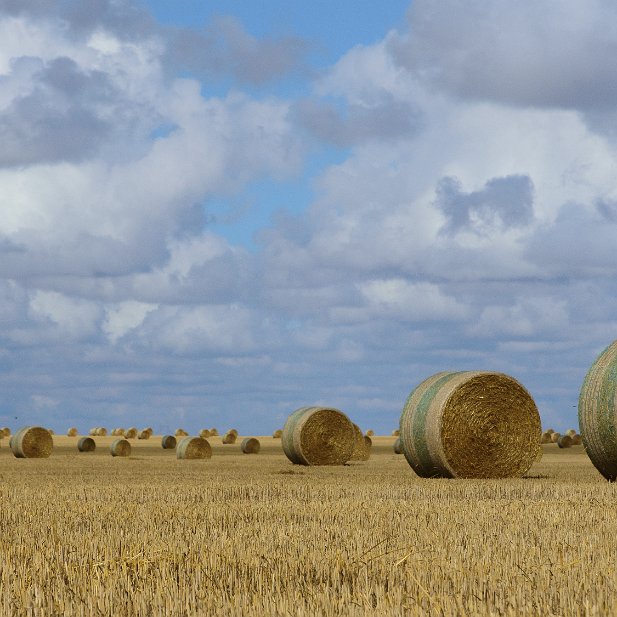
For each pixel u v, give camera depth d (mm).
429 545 15117
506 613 10367
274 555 14133
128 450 76250
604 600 10844
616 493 26672
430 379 38250
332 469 45375
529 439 37094
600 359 32281
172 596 11281
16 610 11047
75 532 17688
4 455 76375
